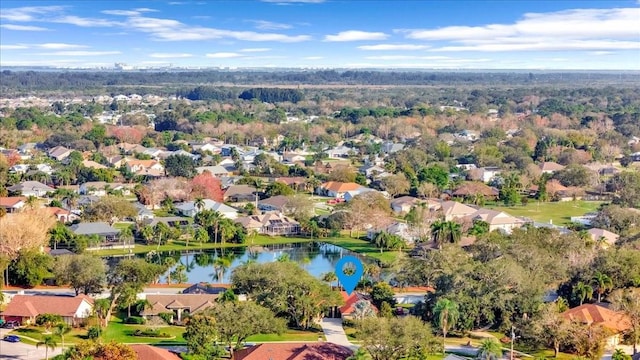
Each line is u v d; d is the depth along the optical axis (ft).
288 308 488.02
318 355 399.44
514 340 463.42
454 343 460.14
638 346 463.42
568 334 440.86
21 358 416.67
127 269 522.47
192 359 403.75
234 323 426.10
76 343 442.50
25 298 490.49
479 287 476.13
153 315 497.05
